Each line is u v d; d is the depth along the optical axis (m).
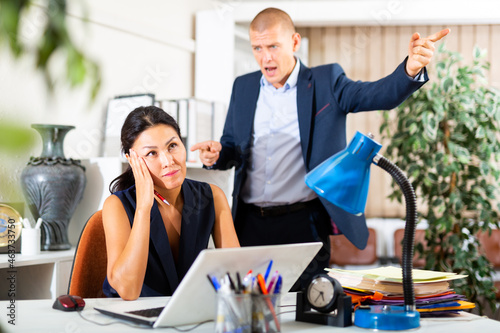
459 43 4.63
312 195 2.01
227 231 1.53
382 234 4.75
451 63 3.15
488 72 4.60
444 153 3.22
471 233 3.26
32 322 1.00
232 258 0.92
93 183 2.48
